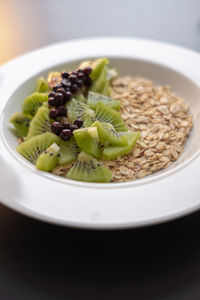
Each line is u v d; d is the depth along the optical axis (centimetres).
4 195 43
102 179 48
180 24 73
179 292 39
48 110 52
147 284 40
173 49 62
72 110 52
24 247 42
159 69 61
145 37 71
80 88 56
